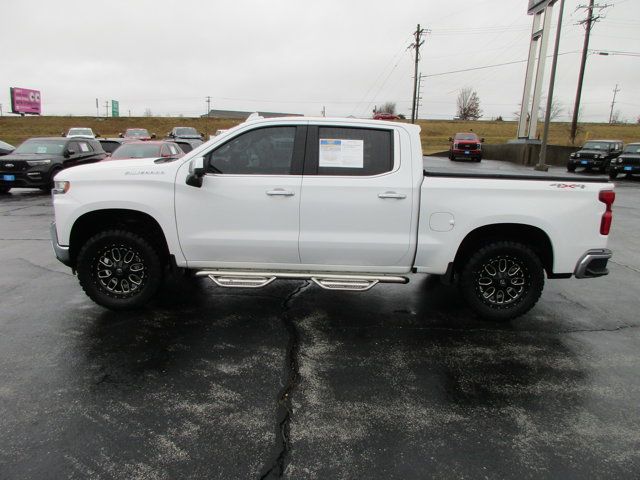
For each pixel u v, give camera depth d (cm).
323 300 508
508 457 262
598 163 2353
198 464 250
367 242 424
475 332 431
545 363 373
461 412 304
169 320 443
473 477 246
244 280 434
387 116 3069
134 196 423
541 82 2922
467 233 421
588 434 284
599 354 391
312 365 362
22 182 1282
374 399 317
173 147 1405
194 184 413
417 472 248
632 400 323
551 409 310
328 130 426
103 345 387
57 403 303
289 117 436
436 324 448
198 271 444
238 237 427
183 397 313
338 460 256
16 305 472
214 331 420
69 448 260
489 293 447
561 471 251
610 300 527
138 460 252
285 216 423
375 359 374
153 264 444
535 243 451
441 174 423
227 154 427
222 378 339
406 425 289
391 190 418
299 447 266
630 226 1002
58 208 432
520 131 3128
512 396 325
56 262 633
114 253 448
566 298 532
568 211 420
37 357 364
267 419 291
